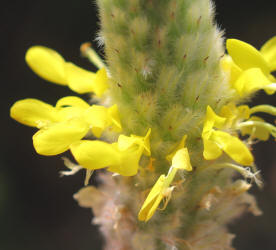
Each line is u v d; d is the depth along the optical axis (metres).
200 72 0.10
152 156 0.10
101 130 0.10
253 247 0.27
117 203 0.10
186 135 0.10
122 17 0.10
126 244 0.11
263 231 0.27
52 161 0.31
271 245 0.27
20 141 0.32
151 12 0.10
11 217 0.29
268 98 0.31
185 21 0.10
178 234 0.10
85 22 0.32
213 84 0.10
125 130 0.10
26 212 0.30
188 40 0.10
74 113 0.10
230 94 0.10
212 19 0.10
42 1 0.33
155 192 0.09
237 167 0.10
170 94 0.10
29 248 0.28
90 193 0.11
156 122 0.10
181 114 0.10
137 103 0.10
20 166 0.31
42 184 0.30
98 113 0.10
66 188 0.30
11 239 0.28
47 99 0.32
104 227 0.11
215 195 0.10
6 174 0.30
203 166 0.10
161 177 0.09
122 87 0.10
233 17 0.33
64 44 0.32
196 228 0.10
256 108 0.10
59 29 0.33
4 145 0.31
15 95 0.32
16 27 0.33
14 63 0.33
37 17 0.33
